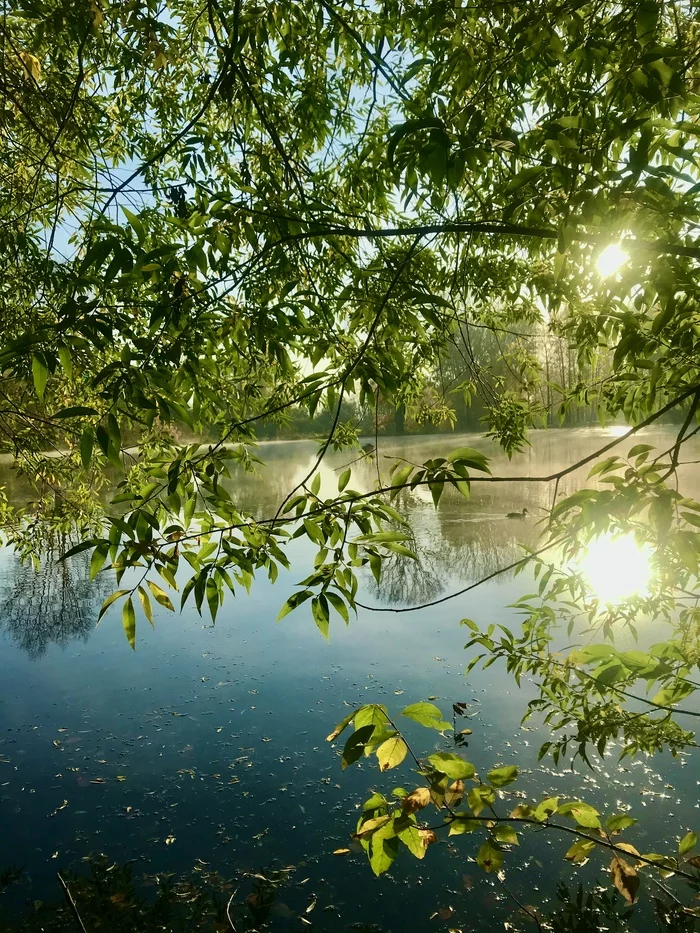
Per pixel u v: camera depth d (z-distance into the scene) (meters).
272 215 1.85
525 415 4.62
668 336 2.06
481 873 3.90
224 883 3.94
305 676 6.78
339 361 2.38
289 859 4.14
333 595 1.71
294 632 8.13
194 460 1.90
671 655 2.31
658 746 2.72
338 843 4.28
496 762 4.94
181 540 1.79
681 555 1.20
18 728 5.96
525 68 2.72
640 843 3.98
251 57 3.17
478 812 1.55
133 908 3.73
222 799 4.79
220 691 6.54
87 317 1.76
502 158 2.35
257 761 5.27
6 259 3.54
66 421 4.42
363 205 3.51
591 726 2.75
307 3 3.10
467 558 11.07
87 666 7.38
